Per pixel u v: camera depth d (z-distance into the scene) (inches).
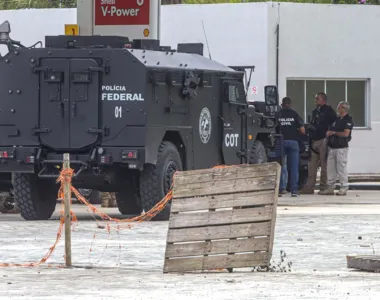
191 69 2425.0
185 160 2422.5
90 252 1728.6
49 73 2321.6
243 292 1241.4
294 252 1723.7
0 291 1264.8
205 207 1486.2
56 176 2314.2
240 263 1471.5
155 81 2297.0
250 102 2881.4
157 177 2315.5
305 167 3309.5
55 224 2244.1
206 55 4020.7
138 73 2277.3
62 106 2319.1
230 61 3993.6
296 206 2768.2
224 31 3986.2
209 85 2508.6
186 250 1482.5
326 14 4037.9
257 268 1486.2
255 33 3961.6
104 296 1218.0
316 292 1236.5
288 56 3998.5
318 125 3257.9
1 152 2341.3
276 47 3976.4
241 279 1373.0
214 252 1478.8
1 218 2496.3
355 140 4097.0
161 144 2336.4
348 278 1375.5
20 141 2345.0
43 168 2332.7
